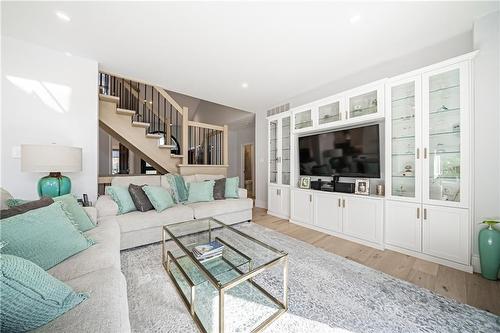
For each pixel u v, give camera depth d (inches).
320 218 122.0
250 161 282.2
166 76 121.0
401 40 87.1
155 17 72.4
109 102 125.6
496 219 70.9
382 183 108.4
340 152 121.6
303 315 52.6
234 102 171.5
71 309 31.6
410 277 71.1
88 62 100.5
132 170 255.0
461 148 76.8
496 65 70.8
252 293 61.2
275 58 101.0
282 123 159.3
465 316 52.5
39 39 85.0
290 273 73.0
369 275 72.1
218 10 69.2
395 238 93.3
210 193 126.6
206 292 61.1
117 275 43.9
